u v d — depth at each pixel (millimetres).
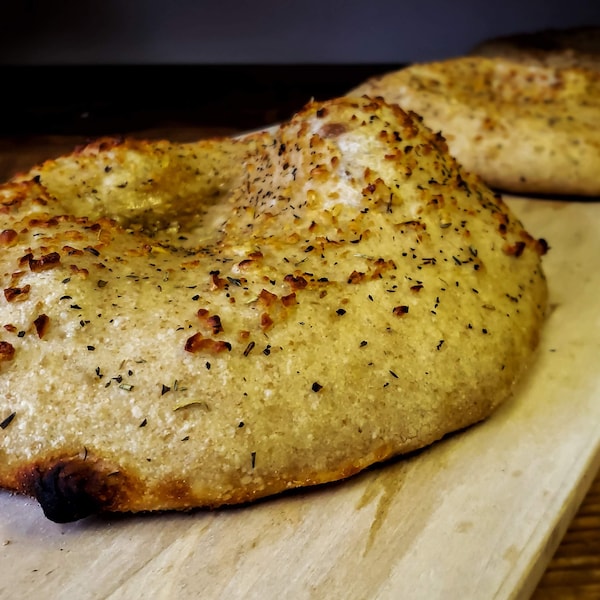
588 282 471
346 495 368
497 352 396
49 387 356
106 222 407
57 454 353
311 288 379
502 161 543
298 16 863
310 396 363
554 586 360
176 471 354
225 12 845
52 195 423
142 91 707
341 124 426
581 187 537
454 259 406
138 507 356
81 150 451
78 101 683
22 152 578
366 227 400
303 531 357
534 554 350
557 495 368
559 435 389
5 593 339
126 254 389
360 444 368
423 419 377
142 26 846
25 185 417
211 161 465
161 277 380
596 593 358
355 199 407
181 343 361
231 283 377
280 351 365
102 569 346
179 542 353
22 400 355
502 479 374
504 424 394
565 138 540
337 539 354
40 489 350
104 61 857
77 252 379
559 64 724
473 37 880
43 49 845
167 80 730
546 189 543
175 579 343
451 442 387
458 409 384
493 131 550
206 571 345
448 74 620
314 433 363
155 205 444
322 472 365
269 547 352
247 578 344
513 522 359
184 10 844
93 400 354
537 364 420
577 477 374
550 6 872
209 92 714
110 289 372
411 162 421
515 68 620
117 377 356
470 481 373
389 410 372
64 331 361
